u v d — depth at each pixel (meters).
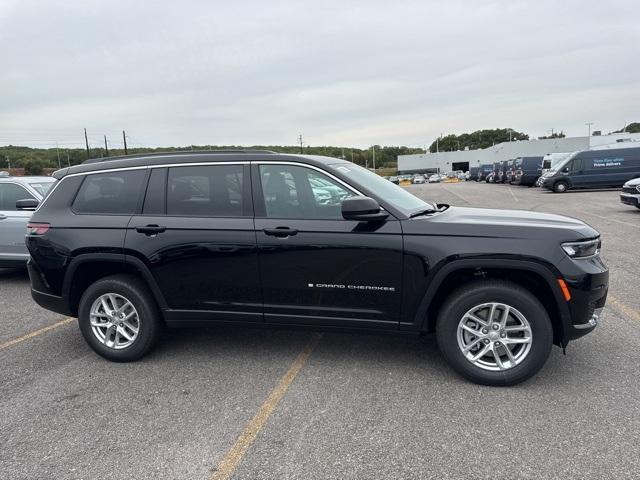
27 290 7.02
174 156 4.16
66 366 4.20
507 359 3.57
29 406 3.47
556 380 3.59
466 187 37.59
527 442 2.81
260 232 3.79
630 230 10.55
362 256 3.62
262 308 3.90
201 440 2.96
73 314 4.39
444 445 2.81
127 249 4.05
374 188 3.88
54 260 4.25
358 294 3.68
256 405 3.37
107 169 4.31
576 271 3.34
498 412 3.16
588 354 4.03
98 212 4.24
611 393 3.36
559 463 2.61
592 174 24.50
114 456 2.83
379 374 3.80
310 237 3.69
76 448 2.92
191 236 3.93
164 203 4.09
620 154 24.23
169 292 4.04
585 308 3.39
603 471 2.53
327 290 3.73
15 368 4.17
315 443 2.88
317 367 3.97
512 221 3.63
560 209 15.67
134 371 4.04
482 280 3.54
